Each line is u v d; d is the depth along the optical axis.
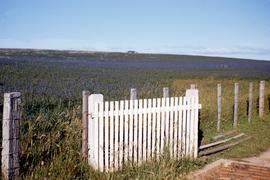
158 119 7.36
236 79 38.72
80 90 18.88
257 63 102.12
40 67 43.69
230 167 7.29
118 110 6.66
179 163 7.28
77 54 107.38
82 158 6.34
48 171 5.62
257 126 12.97
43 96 15.04
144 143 7.13
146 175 6.38
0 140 6.01
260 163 7.95
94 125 6.35
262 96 14.98
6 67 39.19
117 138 6.66
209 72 57.59
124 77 34.00
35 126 7.09
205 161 7.84
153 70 54.56
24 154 5.78
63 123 7.11
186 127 7.95
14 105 5.17
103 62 75.56
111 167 6.55
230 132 11.48
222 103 14.25
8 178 5.14
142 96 15.40
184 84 27.02
